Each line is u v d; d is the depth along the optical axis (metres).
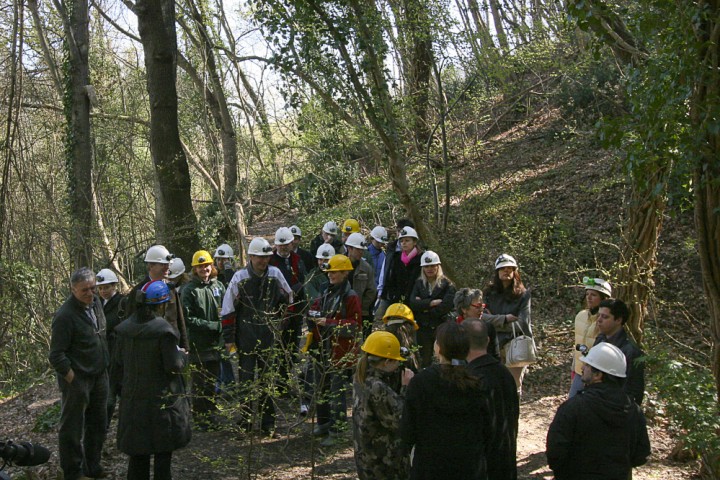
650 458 7.16
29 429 8.92
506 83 18.94
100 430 6.67
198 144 23.08
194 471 6.75
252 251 7.56
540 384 9.66
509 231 13.92
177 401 5.88
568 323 11.70
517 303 7.36
